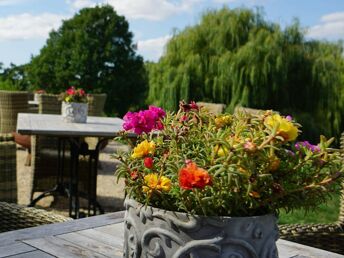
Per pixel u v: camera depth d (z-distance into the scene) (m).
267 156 0.85
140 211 0.90
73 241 1.16
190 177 0.79
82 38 24.42
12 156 3.32
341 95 10.52
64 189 4.06
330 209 4.09
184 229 0.85
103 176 5.69
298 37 10.80
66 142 4.42
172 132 0.98
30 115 4.33
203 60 10.78
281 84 10.28
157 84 11.32
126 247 0.97
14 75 28.17
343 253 1.87
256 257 0.86
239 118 0.98
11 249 1.08
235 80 10.30
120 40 25.20
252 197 0.85
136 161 0.95
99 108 6.23
